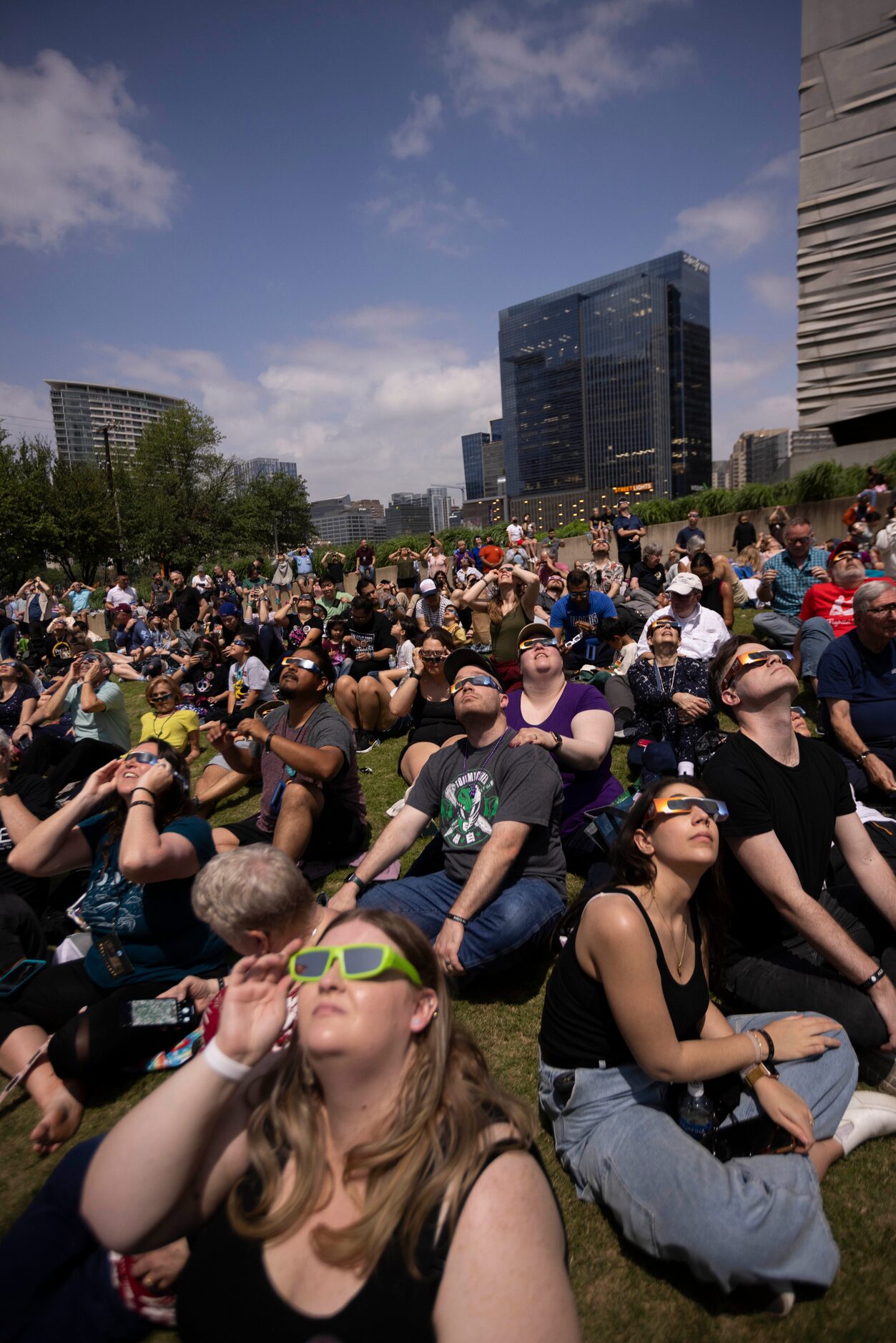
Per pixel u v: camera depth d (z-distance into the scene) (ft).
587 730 13.47
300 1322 4.00
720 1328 6.10
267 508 209.97
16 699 25.32
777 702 8.62
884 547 26.73
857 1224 6.93
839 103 71.67
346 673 29.40
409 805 11.96
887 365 72.59
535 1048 9.78
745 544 53.67
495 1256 3.89
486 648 24.79
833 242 73.77
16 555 155.12
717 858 7.79
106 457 165.58
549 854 11.28
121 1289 5.71
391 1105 4.44
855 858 9.05
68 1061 8.81
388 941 4.55
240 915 6.95
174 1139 4.48
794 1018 7.70
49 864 10.56
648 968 6.63
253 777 19.52
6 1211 7.82
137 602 64.28
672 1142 6.51
